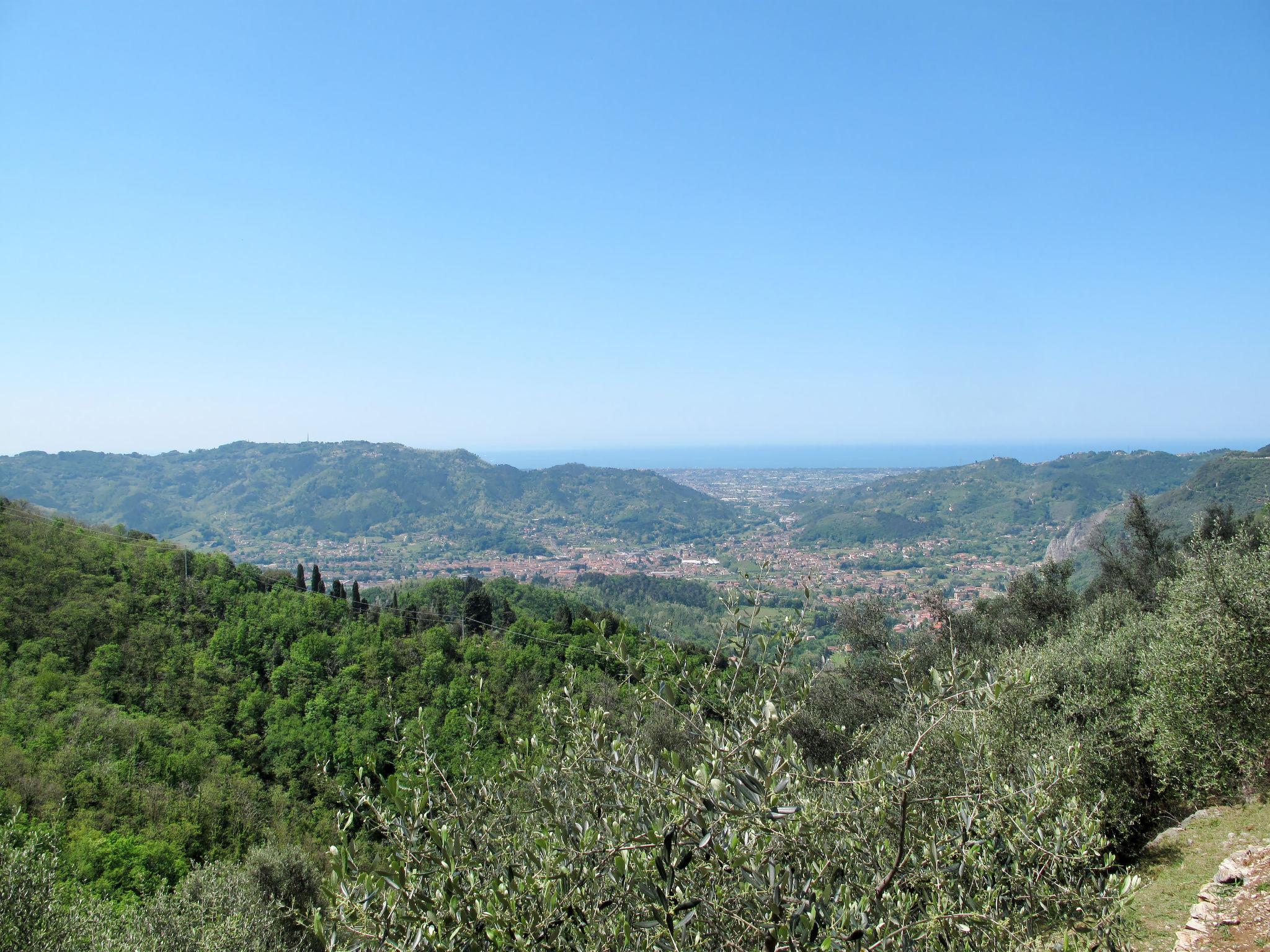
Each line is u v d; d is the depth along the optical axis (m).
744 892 3.03
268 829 25.81
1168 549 23.11
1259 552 10.59
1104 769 10.27
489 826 4.14
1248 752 9.52
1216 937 6.55
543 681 36.25
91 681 36.34
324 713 35.09
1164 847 9.51
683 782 3.13
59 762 26.17
